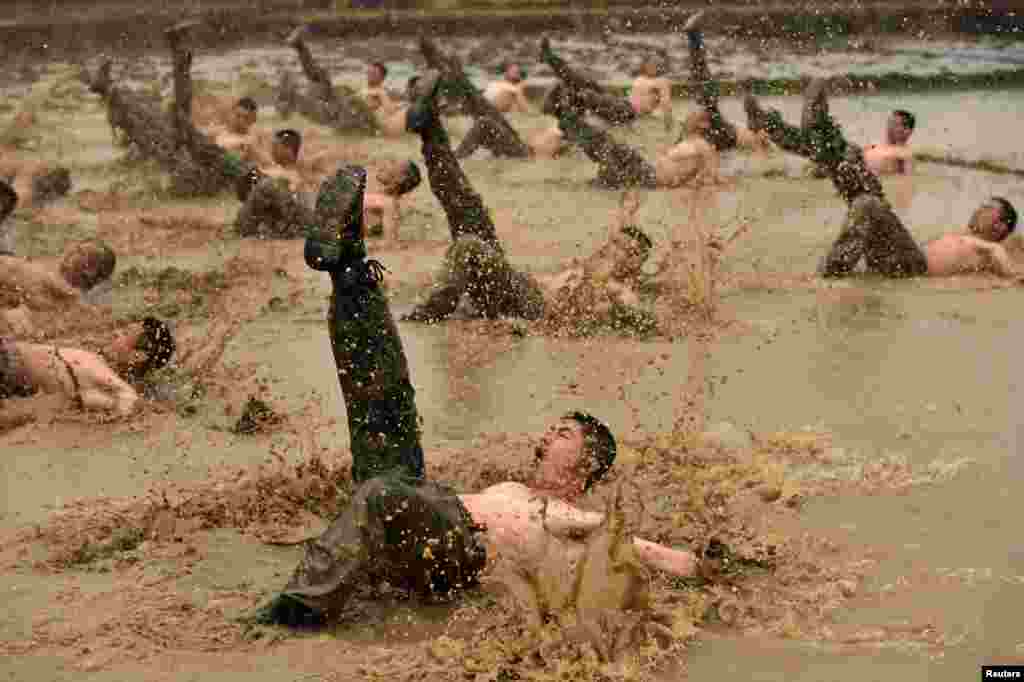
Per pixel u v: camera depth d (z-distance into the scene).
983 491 8.20
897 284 13.60
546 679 5.95
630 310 11.94
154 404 9.73
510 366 10.83
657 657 6.19
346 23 36.59
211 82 29.28
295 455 8.82
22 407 9.53
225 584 6.91
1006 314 12.50
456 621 6.52
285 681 5.94
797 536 7.53
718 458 8.61
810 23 36.09
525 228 16.05
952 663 6.15
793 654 6.25
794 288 13.34
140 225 16.33
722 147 20.08
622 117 19.84
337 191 7.08
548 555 6.77
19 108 25.75
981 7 36.19
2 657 6.14
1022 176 19.56
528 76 29.92
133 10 36.84
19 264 12.26
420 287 13.36
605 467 7.34
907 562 7.22
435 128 12.06
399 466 7.28
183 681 5.93
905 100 26.80
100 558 7.26
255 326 11.98
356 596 6.75
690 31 19.86
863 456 8.78
